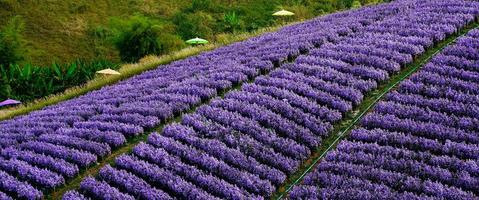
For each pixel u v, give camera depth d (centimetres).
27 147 1664
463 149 1330
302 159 1448
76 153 1560
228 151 1477
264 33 3216
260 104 1750
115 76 2853
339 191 1220
